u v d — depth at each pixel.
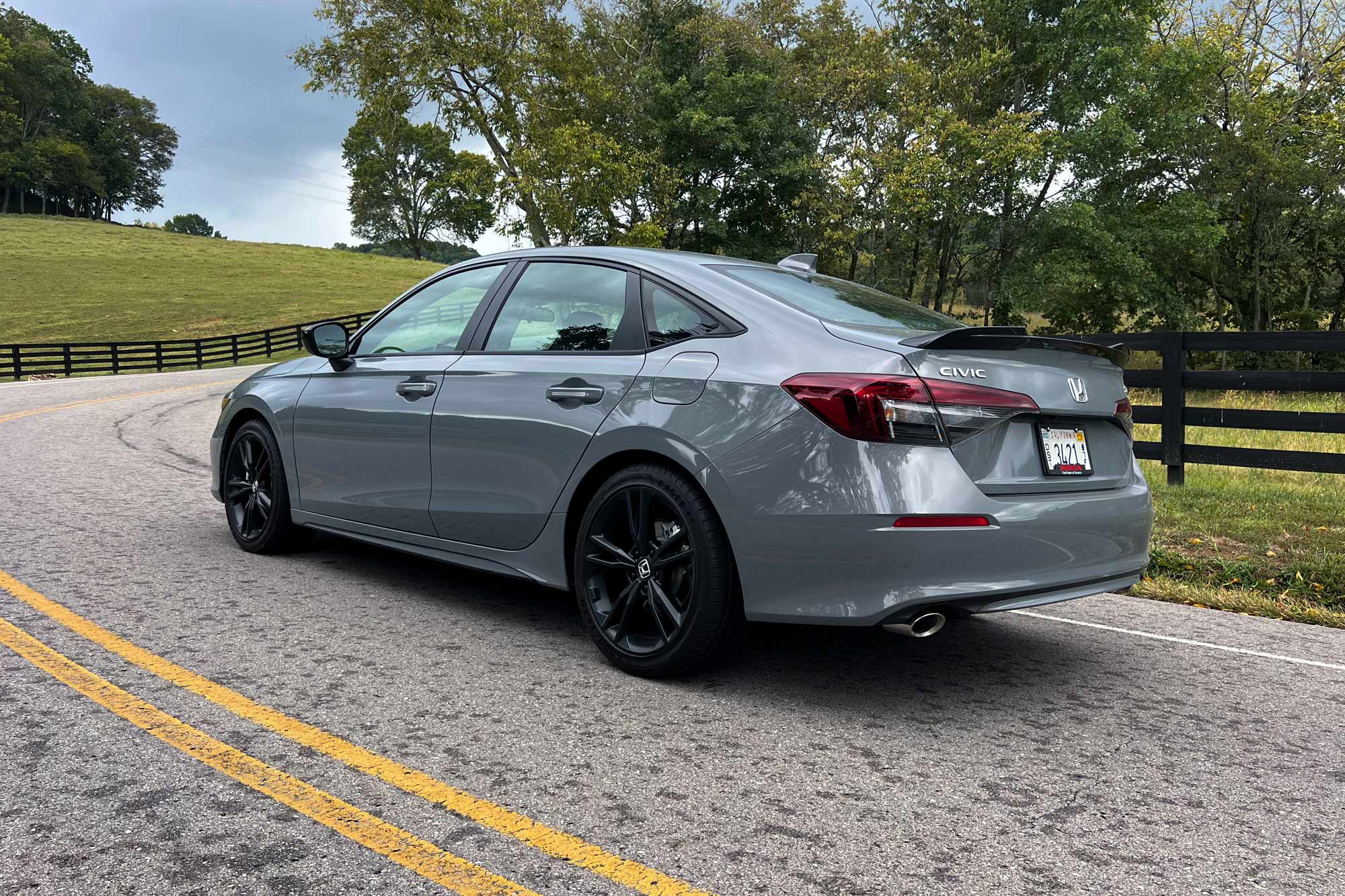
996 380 2.83
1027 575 2.78
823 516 2.70
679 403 3.02
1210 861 2.02
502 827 2.07
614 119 32.66
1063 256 27.25
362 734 2.57
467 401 3.69
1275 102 28.69
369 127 29.11
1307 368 30.81
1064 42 26.53
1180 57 26.73
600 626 3.23
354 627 3.60
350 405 4.23
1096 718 2.93
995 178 27.62
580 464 3.27
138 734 2.52
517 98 27.08
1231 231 30.98
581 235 29.03
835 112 31.56
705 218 31.30
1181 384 7.22
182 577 4.26
